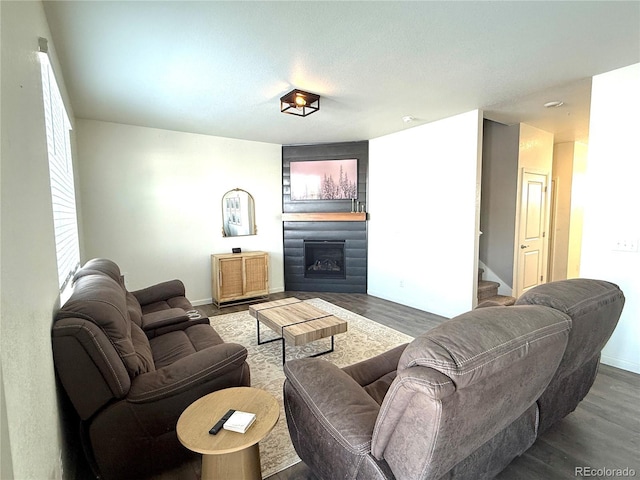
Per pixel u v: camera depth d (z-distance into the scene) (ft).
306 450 4.93
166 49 7.34
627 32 6.82
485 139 15.53
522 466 5.63
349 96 10.51
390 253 16.49
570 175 18.20
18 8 3.68
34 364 3.32
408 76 8.98
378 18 6.23
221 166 16.30
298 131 15.23
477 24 6.47
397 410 3.44
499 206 15.23
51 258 4.74
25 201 3.42
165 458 5.32
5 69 2.98
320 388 4.80
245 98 10.60
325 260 19.02
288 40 7.01
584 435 6.41
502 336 3.62
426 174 14.33
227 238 16.69
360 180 17.67
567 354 5.29
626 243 8.87
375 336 11.65
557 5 5.88
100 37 6.77
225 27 6.48
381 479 3.73
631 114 8.59
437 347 3.32
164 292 11.03
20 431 2.70
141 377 5.31
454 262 13.43
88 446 4.93
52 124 6.75
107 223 13.60
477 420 3.61
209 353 5.87
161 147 14.66
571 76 9.11
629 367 8.97
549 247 19.15
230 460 4.38
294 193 18.30
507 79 9.24
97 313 4.97
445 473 3.85
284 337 9.14
